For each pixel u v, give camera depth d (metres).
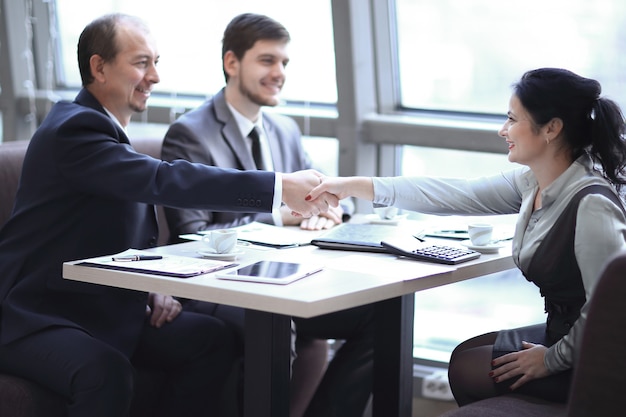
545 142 2.30
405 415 2.77
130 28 2.69
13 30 4.42
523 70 3.43
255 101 3.19
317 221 3.01
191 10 4.04
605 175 2.30
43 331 2.47
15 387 2.44
